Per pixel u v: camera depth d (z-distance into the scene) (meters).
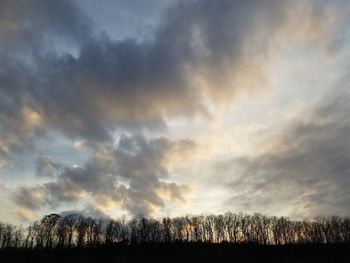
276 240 198.50
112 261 143.38
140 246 167.00
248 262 142.62
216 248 162.62
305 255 149.12
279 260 143.88
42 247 165.75
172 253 155.38
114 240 185.00
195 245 169.12
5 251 153.12
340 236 195.25
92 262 143.12
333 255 146.75
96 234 191.25
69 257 148.75
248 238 199.50
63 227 187.12
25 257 147.62
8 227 176.88
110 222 197.38
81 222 191.88
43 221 186.12
